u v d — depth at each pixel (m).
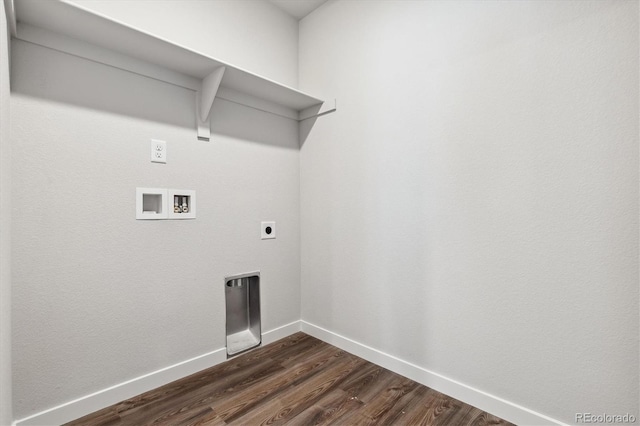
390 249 1.67
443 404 1.38
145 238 1.47
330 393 1.47
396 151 1.63
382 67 1.69
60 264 1.24
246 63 1.90
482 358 1.34
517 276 1.24
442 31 1.44
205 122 1.68
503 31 1.26
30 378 1.18
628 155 1.01
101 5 1.35
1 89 0.84
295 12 2.14
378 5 1.71
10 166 1.08
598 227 1.07
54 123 1.23
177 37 1.59
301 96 1.92
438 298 1.48
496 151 1.29
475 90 1.34
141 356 1.46
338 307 1.95
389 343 1.68
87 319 1.31
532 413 1.21
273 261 2.05
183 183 1.60
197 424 1.26
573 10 1.10
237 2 1.86
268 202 2.02
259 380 1.58
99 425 1.24
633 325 1.01
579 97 1.09
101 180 1.34
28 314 1.17
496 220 1.29
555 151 1.15
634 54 1.00
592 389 1.08
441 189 1.46
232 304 1.95
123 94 1.41
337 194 1.95
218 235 1.75
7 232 0.99
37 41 1.18
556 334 1.16
